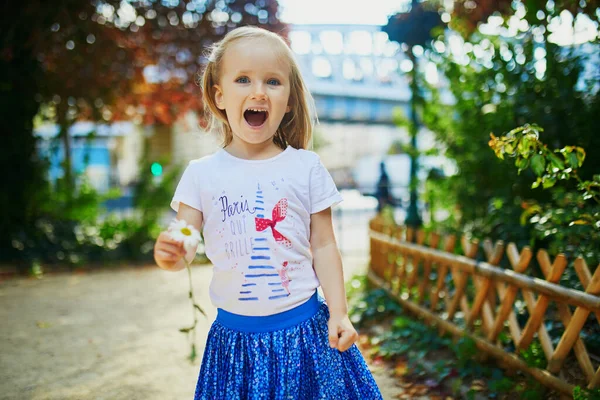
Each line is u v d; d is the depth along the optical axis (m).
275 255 1.76
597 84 3.96
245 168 1.84
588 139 3.80
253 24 9.16
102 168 17.72
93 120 9.55
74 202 8.83
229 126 2.03
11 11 7.96
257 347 1.75
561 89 4.09
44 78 8.56
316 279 1.86
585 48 4.07
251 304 1.75
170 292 6.07
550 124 4.02
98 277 7.11
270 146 1.92
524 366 2.92
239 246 1.76
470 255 3.64
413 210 6.52
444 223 5.55
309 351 1.77
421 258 4.38
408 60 6.07
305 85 2.04
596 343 2.90
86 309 5.25
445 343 3.66
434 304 4.05
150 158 9.63
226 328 1.82
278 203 1.79
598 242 3.16
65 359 3.73
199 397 1.83
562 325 3.16
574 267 2.88
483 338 3.34
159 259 1.67
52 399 3.04
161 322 4.74
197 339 4.20
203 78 2.04
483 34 4.77
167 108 10.20
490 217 4.58
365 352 3.81
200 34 9.11
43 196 8.43
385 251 5.24
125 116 10.23
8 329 4.51
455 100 5.17
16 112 8.27
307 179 1.86
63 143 10.09
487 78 4.72
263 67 1.81
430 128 5.46
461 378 3.13
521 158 2.94
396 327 4.15
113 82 9.09
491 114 4.58
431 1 5.97
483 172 4.86
